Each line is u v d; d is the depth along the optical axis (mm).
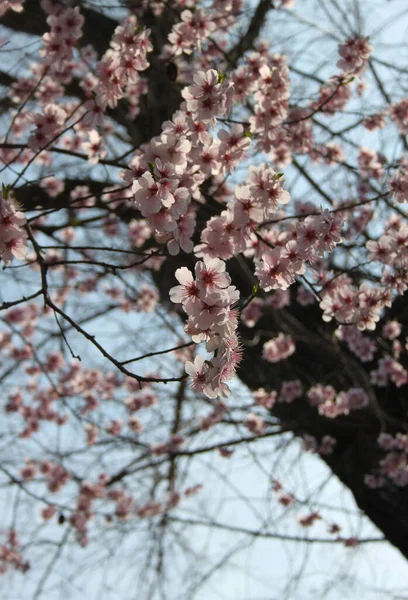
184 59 4867
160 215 2275
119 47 3078
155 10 5180
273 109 3359
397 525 4531
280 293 5133
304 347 5371
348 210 4934
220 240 2617
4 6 3713
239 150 2787
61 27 3344
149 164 2258
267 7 5289
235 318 2045
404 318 5066
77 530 6113
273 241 3084
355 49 3686
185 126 2662
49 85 4258
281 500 5855
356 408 4953
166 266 5453
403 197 3035
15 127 4918
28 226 2586
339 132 4871
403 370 4902
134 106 5301
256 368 5332
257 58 3453
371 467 4824
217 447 5750
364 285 3092
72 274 6262
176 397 6262
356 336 4727
